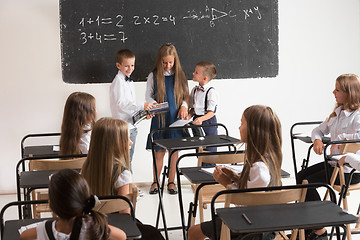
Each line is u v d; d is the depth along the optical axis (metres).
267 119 2.30
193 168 2.93
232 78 4.71
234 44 4.66
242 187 2.34
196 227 2.52
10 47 4.31
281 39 4.76
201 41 4.59
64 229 1.66
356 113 3.29
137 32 4.46
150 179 4.73
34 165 2.84
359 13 4.85
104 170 2.20
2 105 4.38
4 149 4.44
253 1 4.64
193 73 4.33
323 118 4.95
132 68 4.20
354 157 2.68
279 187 2.15
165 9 4.48
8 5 4.26
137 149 4.66
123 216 2.00
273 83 4.80
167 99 4.30
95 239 1.60
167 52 4.19
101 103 4.49
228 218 1.93
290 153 4.95
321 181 3.23
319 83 4.89
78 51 4.40
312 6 4.76
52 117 4.46
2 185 4.50
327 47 4.84
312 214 1.96
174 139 3.62
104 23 4.40
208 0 4.55
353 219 1.91
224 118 4.77
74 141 2.97
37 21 4.32
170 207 4.15
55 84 4.42
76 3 4.34
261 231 1.83
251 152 2.31
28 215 2.88
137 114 4.05
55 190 1.61
